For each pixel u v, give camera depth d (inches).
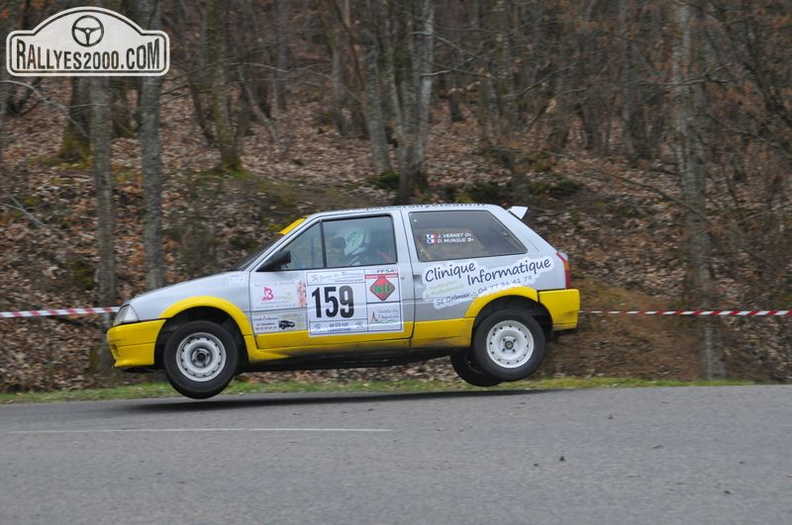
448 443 416.8
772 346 1058.1
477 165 1533.0
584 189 1424.7
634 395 549.6
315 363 580.4
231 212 1246.9
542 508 311.7
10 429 504.4
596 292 1163.3
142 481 357.7
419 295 579.2
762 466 365.1
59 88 1624.0
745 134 921.5
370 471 366.0
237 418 511.8
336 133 1884.8
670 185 1418.6
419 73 1298.0
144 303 563.5
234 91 1819.6
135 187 1283.2
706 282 943.7
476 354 583.2
